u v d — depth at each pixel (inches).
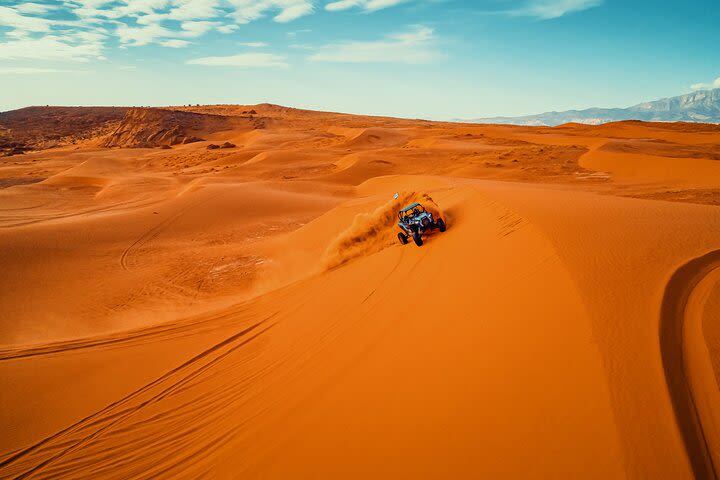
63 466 274.2
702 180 1013.8
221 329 469.7
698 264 229.6
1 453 293.9
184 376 366.9
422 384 216.4
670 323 181.0
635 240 281.3
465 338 237.5
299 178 2242.9
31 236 1026.1
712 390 143.3
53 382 384.2
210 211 1378.0
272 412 263.3
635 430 135.5
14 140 5748.0
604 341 178.4
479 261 351.3
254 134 5007.4
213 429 273.7
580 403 154.9
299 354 335.9
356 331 332.2
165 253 978.7
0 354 454.6
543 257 285.3
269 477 202.8
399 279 416.5
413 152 2696.9
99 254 964.0
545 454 143.9
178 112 5797.2
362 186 1838.1
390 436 190.9
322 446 206.7
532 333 207.6
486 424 169.8
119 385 368.8
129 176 2600.9
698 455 124.0
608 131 3722.9
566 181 1309.1
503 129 4707.2
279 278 730.8
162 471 247.4
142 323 611.8
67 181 2506.2
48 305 684.7
